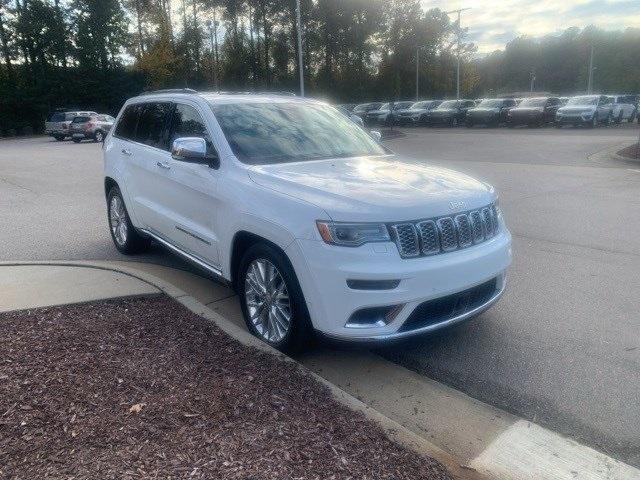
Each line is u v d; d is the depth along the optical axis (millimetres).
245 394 3408
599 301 5512
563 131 30344
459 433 3416
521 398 3811
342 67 60656
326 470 2742
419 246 3783
